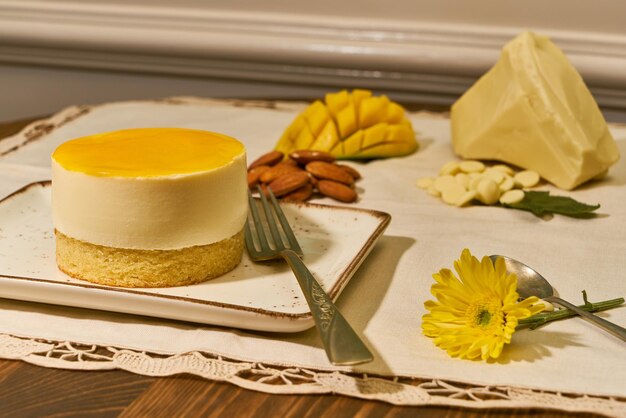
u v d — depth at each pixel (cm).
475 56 110
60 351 54
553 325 56
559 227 68
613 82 108
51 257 60
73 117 89
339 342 51
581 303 58
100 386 52
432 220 69
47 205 66
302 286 55
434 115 93
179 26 115
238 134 86
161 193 57
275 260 61
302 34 113
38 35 117
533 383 52
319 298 54
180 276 58
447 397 51
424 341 55
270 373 52
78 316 56
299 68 115
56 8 116
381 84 113
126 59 118
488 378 52
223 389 51
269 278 59
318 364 53
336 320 52
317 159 75
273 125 88
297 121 82
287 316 53
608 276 61
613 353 54
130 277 58
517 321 53
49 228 64
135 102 94
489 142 78
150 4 115
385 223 64
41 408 50
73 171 57
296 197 71
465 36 110
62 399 51
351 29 112
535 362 53
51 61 120
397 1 111
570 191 75
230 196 59
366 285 60
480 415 50
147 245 57
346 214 66
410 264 62
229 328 55
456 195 72
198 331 55
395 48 111
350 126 80
